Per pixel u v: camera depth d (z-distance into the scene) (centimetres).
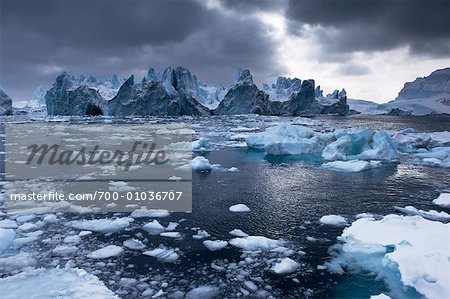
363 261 716
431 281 587
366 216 1002
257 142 2459
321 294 596
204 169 1728
